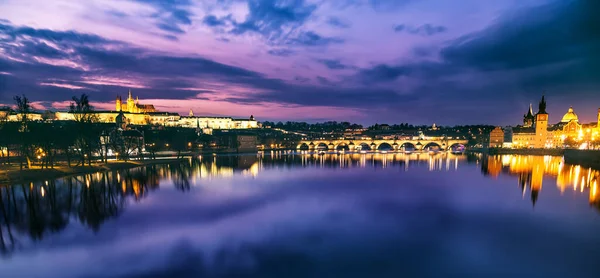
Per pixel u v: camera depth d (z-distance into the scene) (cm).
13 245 3947
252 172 12481
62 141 10412
